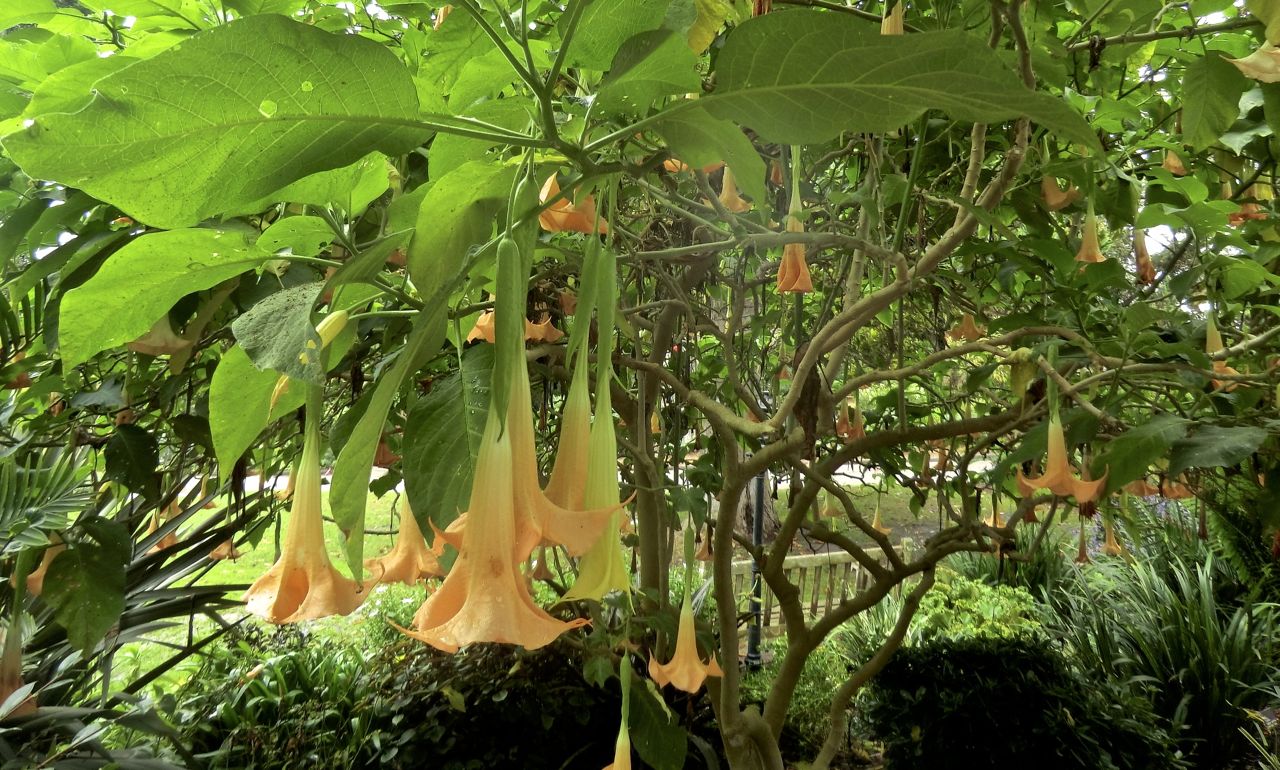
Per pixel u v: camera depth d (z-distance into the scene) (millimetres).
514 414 700
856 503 6699
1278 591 5012
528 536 668
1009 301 3291
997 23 1104
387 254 829
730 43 674
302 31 581
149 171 624
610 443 776
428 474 1099
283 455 2473
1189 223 1993
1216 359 1936
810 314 3012
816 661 4965
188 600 2787
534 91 768
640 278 2182
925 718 4012
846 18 624
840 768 4570
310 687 4172
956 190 2562
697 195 2279
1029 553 2541
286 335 731
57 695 2707
